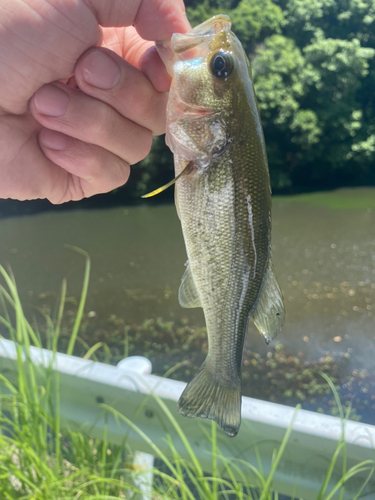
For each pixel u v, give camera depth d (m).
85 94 0.15
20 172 0.16
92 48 0.14
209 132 0.16
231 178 0.16
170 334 0.63
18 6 0.13
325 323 0.67
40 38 0.13
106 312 0.71
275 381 0.52
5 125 0.15
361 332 0.63
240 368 0.17
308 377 0.53
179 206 0.16
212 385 0.17
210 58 0.15
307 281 0.85
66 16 0.13
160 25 0.14
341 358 0.57
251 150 0.16
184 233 0.16
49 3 0.13
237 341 0.17
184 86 0.15
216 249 0.16
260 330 0.17
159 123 0.16
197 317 0.69
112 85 0.14
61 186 0.18
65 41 0.13
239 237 0.16
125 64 0.14
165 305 0.74
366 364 0.55
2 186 0.16
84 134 0.15
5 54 0.13
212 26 0.16
